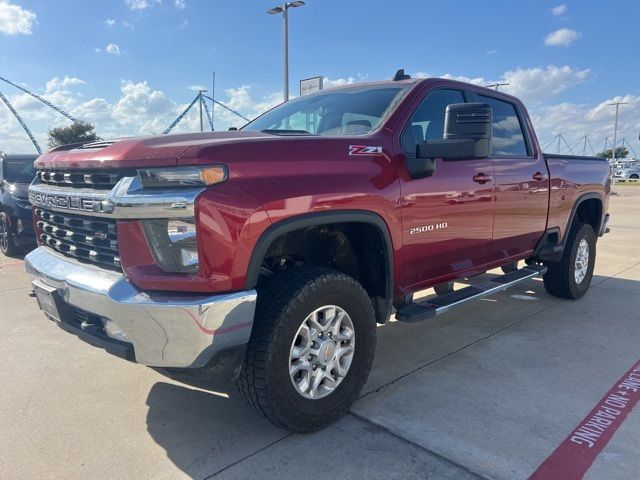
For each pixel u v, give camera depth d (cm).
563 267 533
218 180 236
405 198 319
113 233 258
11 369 372
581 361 385
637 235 1086
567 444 271
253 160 249
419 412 306
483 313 510
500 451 264
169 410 312
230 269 237
